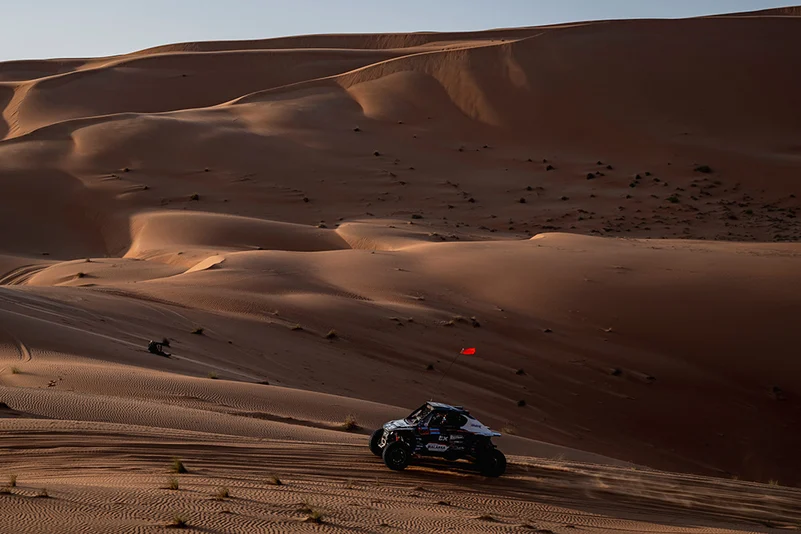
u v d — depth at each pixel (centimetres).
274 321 10500
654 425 8750
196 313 10350
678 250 14700
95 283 14862
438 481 4066
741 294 11656
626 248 14950
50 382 6078
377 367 9362
